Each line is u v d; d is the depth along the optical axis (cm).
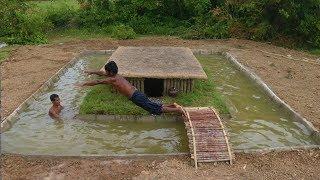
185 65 581
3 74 659
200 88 580
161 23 1102
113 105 502
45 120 481
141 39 974
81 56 814
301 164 375
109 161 377
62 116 493
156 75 525
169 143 427
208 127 407
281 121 486
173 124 473
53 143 423
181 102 518
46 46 892
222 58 814
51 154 385
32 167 366
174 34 1053
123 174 354
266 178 350
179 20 1123
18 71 678
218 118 425
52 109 491
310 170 365
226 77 673
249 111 518
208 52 843
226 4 990
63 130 455
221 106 513
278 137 444
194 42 941
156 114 456
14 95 550
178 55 652
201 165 368
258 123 480
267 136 446
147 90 588
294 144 427
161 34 1062
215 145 386
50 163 373
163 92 551
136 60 608
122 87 446
